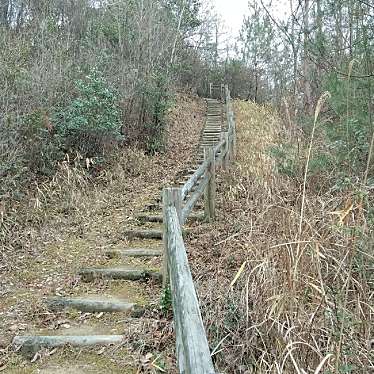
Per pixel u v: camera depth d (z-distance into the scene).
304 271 2.72
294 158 5.08
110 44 11.56
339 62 5.47
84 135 8.62
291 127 5.78
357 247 2.69
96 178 8.10
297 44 7.10
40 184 7.04
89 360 3.14
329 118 5.14
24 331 3.54
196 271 4.15
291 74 8.38
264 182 5.64
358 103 4.46
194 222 6.02
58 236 5.71
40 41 9.23
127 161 9.22
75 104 8.35
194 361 1.34
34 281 4.48
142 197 7.47
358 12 4.81
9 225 5.59
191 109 18.39
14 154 6.42
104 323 3.70
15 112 7.04
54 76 8.38
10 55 7.69
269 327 2.74
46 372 3.01
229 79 26.86
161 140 11.16
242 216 5.50
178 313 1.92
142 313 3.76
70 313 3.86
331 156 4.57
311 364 2.38
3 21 12.31
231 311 3.17
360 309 2.45
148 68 11.20
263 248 3.54
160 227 6.05
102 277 4.54
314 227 2.98
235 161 9.16
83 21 13.79
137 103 10.86
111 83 10.05
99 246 5.44
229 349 2.92
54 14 12.48
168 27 13.30
